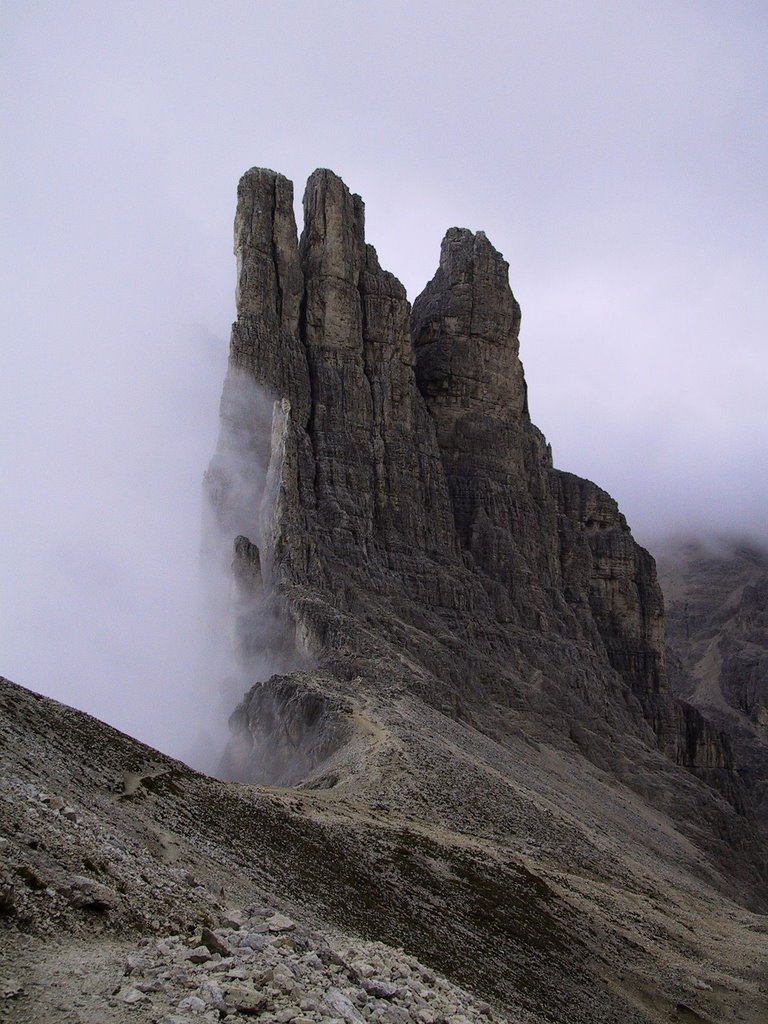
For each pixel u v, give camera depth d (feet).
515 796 332.19
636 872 336.08
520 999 189.37
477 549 576.61
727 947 278.46
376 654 419.33
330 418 524.93
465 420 602.85
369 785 294.46
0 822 105.81
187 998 77.97
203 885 140.87
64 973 80.94
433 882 221.25
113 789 170.50
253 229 538.47
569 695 538.47
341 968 101.30
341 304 549.54
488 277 623.36
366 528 510.58
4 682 189.67
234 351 512.22
